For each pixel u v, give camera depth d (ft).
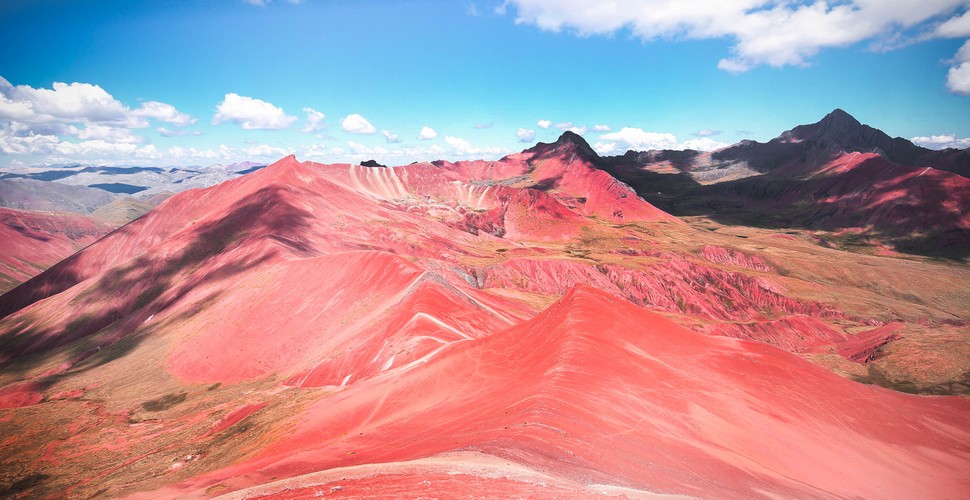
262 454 147.13
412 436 114.01
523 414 102.42
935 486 135.03
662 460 94.53
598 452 88.63
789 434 138.41
